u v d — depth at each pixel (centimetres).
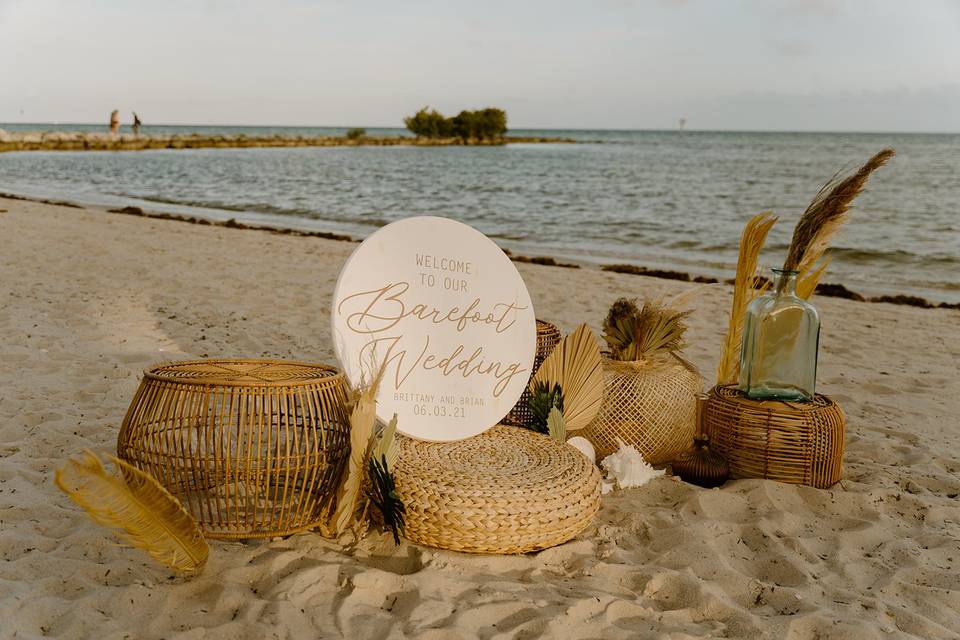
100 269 884
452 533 280
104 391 458
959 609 262
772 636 240
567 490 291
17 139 5556
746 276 398
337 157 5834
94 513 219
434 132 10569
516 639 231
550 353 392
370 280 316
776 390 363
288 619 235
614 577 275
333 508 297
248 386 270
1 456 359
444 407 329
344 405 294
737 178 3644
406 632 230
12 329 583
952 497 355
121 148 6212
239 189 2777
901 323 787
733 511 330
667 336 385
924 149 7294
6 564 259
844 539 307
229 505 296
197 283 833
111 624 230
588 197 2641
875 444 417
